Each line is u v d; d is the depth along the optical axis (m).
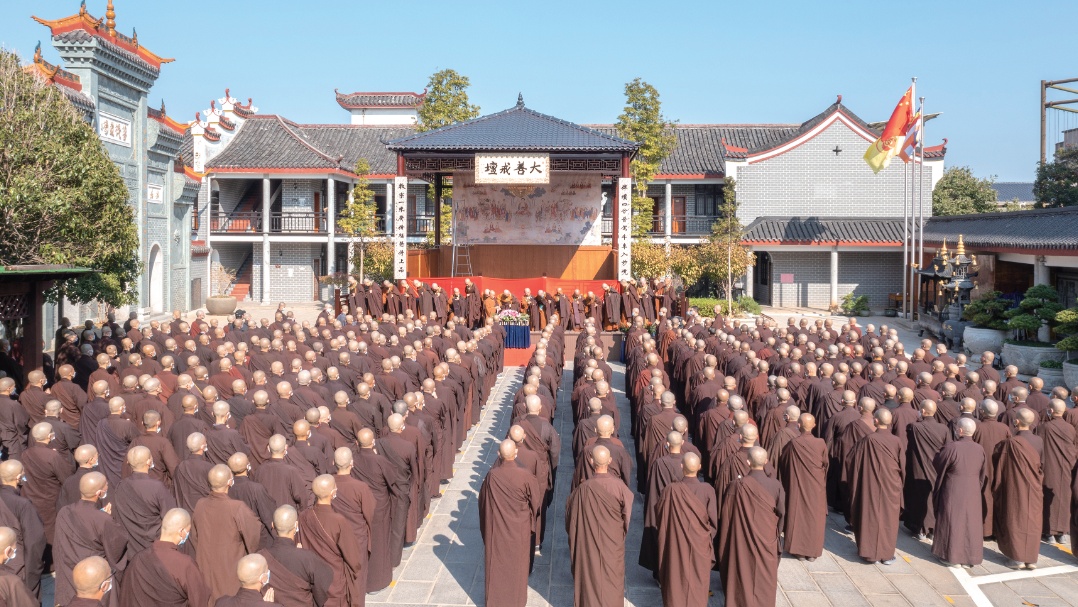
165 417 12.00
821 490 10.98
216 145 46.25
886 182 43.50
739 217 44.12
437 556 11.24
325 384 14.14
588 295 29.03
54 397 13.22
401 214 31.41
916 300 39.22
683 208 47.62
